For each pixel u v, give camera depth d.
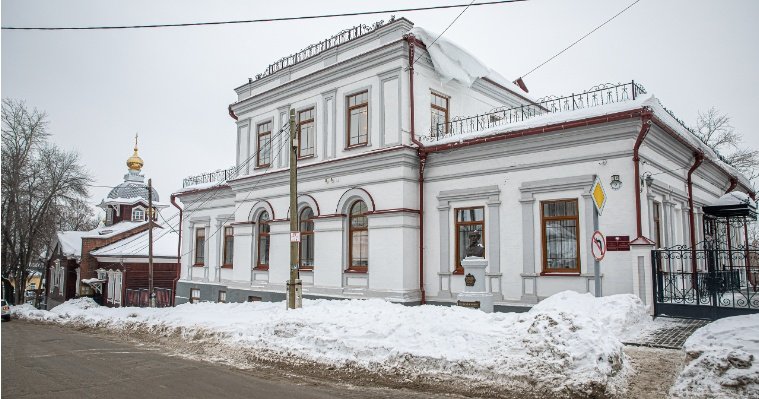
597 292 9.51
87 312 22.45
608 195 13.77
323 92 20.25
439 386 8.30
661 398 7.32
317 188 19.97
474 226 16.53
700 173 19.80
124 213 49.31
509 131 15.39
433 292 17.08
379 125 18.12
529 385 7.69
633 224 13.28
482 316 10.05
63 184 42.56
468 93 20.38
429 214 17.52
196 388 8.52
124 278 34.72
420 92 18.02
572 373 7.55
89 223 59.94
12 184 39.97
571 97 15.24
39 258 51.56
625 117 13.24
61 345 14.44
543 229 15.00
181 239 28.78
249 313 16.41
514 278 15.38
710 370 7.11
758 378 6.70
